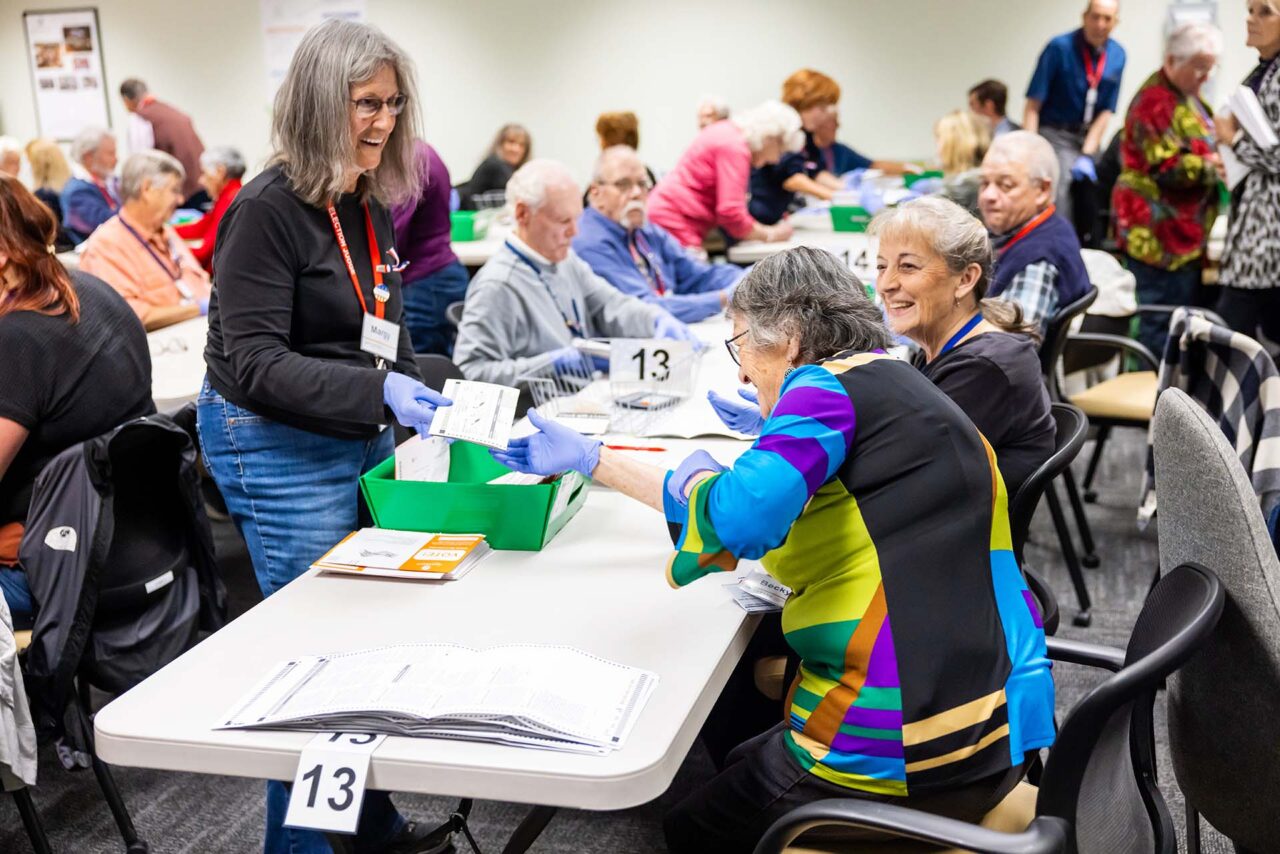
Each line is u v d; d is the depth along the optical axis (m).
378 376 1.79
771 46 8.08
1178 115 4.64
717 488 1.37
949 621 1.35
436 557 1.67
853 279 1.52
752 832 1.43
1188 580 1.32
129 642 2.13
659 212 4.90
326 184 1.82
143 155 4.17
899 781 1.35
